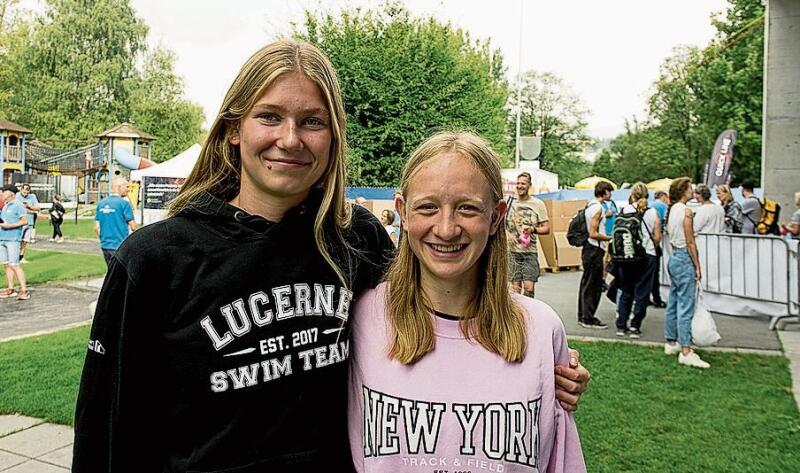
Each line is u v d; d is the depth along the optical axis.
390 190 15.16
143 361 1.47
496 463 1.55
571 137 59.19
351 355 1.70
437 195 1.58
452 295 1.68
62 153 46.25
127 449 1.47
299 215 1.60
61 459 4.08
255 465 1.44
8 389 5.36
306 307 1.56
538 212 7.45
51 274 13.63
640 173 54.56
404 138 17.33
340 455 1.63
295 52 1.56
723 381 5.58
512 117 57.75
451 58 19.02
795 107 12.34
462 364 1.62
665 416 4.68
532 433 1.58
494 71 37.50
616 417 4.65
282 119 1.52
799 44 12.20
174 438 1.48
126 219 10.21
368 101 17.53
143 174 13.27
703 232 9.23
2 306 10.12
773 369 5.99
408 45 17.58
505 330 1.64
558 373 1.68
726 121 33.59
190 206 1.53
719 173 15.76
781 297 8.17
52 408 4.90
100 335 1.46
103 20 52.84
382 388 1.63
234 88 1.55
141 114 52.19
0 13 51.59
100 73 51.38
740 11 32.78
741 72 32.06
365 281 1.81
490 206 1.63
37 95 51.03
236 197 1.66
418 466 1.57
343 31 17.72
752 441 4.20
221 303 1.46
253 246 1.50
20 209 10.93
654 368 6.02
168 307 1.47
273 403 1.49
